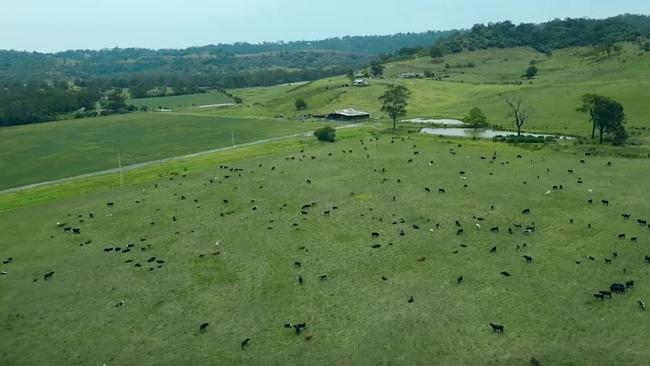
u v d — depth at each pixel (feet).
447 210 300.40
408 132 545.85
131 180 404.16
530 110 599.16
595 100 444.14
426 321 191.11
